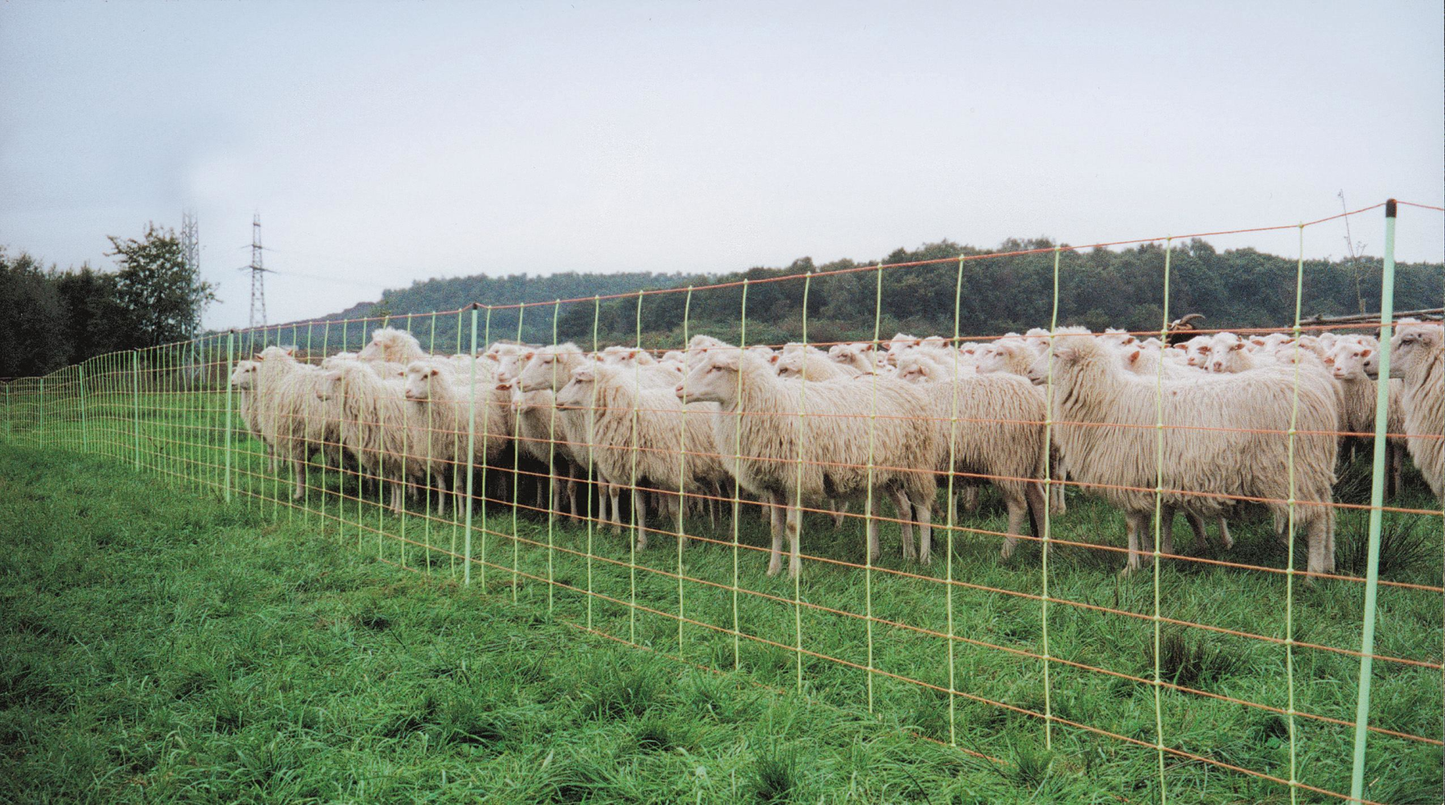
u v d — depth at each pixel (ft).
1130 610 16.33
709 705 12.57
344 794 10.37
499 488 35.29
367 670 14.34
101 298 151.33
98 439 47.37
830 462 20.97
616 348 38.60
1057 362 21.42
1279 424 18.56
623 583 19.84
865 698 13.01
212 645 15.30
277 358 37.76
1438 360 19.39
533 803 10.16
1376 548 8.48
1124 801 10.00
